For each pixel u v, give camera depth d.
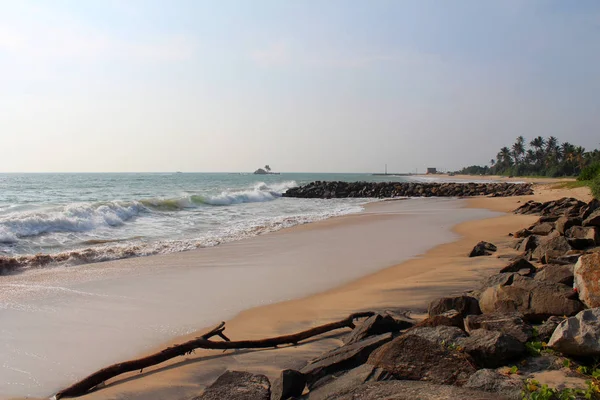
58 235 14.83
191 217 21.94
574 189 38.25
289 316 6.85
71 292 8.29
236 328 6.34
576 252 8.34
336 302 7.52
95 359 5.31
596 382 3.37
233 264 11.10
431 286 8.15
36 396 4.47
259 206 31.52
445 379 3.71
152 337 6.03
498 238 14.62
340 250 13.09
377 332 5.29
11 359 5.28
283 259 11.74
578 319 3.89
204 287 8.79
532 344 4.09
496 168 176.88
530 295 5.15
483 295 5.75
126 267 10.67
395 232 16.98
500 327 4.52
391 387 3.51
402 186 55.97
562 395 3.20
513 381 3.44
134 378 4.82
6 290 8.36
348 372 4.14
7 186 52.53
